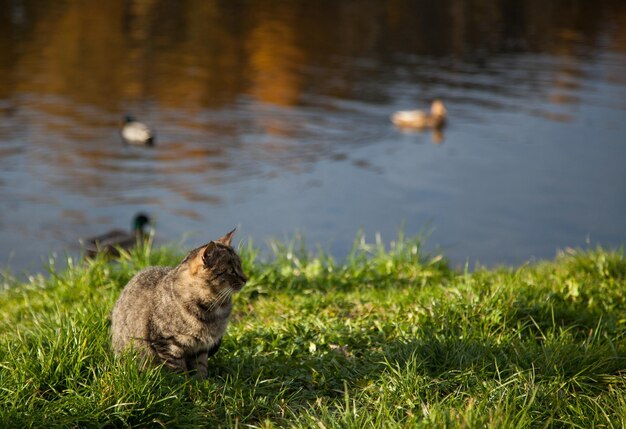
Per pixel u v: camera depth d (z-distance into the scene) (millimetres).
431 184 25375
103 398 6055
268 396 6559
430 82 37031
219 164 26688
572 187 25234
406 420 5953
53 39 41781
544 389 6508
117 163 26328
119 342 6676
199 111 32000
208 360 7133
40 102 31953
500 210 23156
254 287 9602
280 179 25500
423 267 10828
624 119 32094
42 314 8984
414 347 7062
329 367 7070
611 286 9539
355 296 9250
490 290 8461
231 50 41469
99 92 33594
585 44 45781
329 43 43969
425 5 56375
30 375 6332
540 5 57781
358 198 23969
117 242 18797
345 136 29953
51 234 20531
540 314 8266
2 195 23172
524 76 38375
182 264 6559
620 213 23141
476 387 6496
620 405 6250
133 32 44219
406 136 30234
